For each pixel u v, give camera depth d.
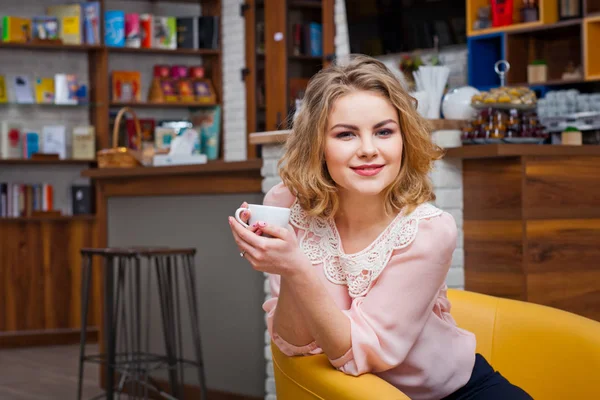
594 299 2.92
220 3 6.80
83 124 6.54
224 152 6.84
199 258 4.02
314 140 1.46
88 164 6.50
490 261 2.92
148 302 3.57
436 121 3.22
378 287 1.44
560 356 1.68
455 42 5.66
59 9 6.42
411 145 1.47
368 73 1.45
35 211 6.06
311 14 6.29
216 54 6.86
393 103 1.43
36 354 5.65
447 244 1.44
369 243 1.50
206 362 3.99
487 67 5.51
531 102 3.07
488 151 2.80
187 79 6.79
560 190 2.86
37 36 6.27
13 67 6.38
